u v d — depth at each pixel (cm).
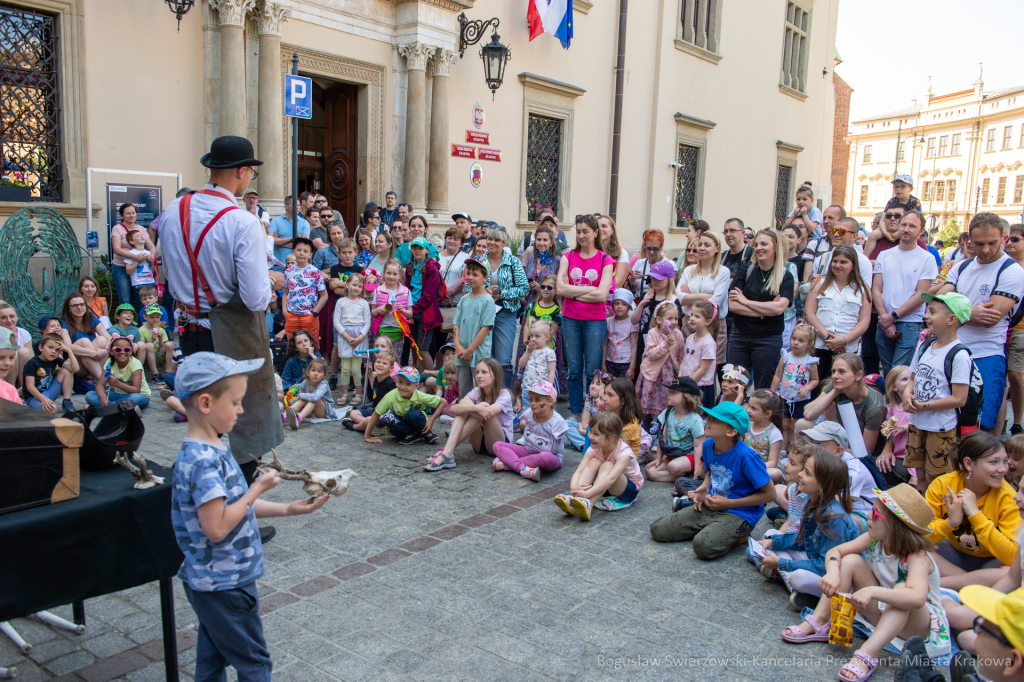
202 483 207
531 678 268
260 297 324
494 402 535
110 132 798
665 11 1576
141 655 280
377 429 606
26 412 229
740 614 323
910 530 282
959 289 493
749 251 616
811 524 340
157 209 827
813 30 2197
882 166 7081
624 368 648
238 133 856
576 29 1384
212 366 210
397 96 1074
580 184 1464
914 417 438
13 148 752
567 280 621
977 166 6162
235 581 215
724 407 394
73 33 759
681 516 401
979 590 179
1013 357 574
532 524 421
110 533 225
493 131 1241
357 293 696
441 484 485
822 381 543
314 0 943
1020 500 322
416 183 1085
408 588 336
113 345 619
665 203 1686
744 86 1897
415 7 1027
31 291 736
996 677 174
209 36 850
